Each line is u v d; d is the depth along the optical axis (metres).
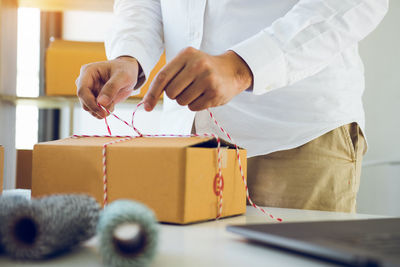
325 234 0.40
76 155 0.62
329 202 0.92
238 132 0.95
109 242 0.33
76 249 0.41
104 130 2.64
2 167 0.75
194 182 0.57
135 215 0.34
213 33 0.97
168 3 1.02
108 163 0.60
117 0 1.13
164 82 0.65
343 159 0.93
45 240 0.36
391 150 2.06
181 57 0.65
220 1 0.95
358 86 0.97
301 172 0.92
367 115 2.09
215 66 0.66
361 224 0.47
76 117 2.66
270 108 0.94
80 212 0.38
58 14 2.69
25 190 0.92
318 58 0.77
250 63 0.71
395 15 2.03
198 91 0.65
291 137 0.92
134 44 0.95
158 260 0.38
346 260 0.32
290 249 0.41
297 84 0.92
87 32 2.72
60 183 0.63
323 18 0.76
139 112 2.58
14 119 1.92
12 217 0.36
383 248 0.34
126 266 0.33
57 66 1.84
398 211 2.06
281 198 0.93
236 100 0.95
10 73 1.83
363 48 2.07
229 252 0.41
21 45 2.66
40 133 2.68
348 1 0.76
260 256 0.40
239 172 0.69
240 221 0.63
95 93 0.82
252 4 0.93
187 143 0.57
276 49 0.73
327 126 0.91
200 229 0.54
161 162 0.56
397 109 2.04
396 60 2.04
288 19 0.76
